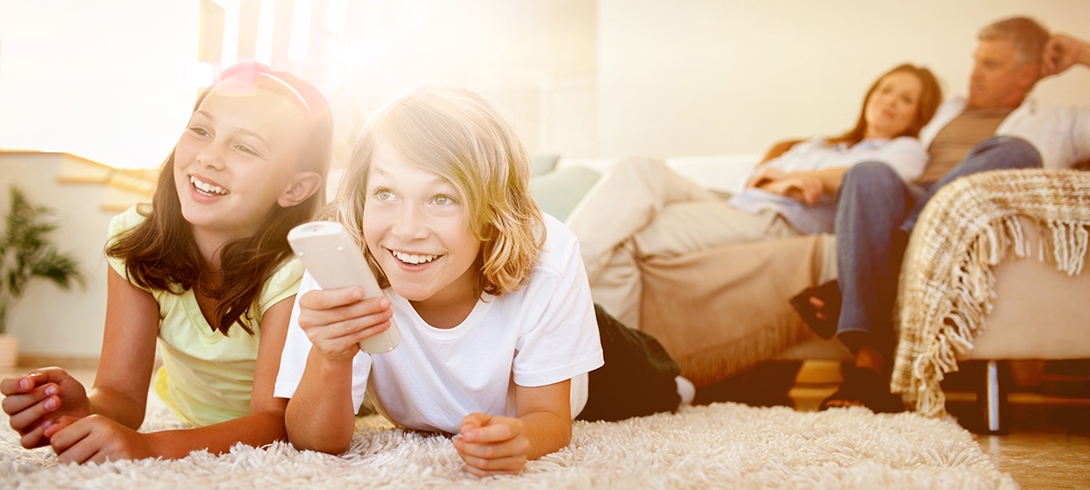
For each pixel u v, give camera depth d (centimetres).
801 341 174
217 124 86
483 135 71
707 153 320
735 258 176
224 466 66
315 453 71
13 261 301
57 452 66
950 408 163
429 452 73
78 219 300
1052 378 200
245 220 89
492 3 352
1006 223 131
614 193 179
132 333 93
